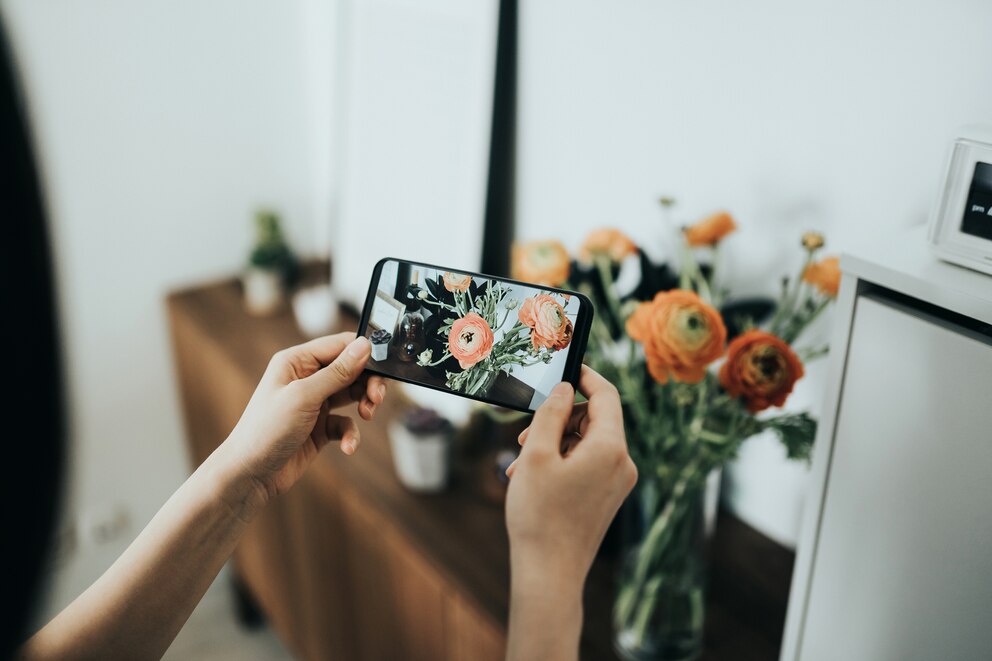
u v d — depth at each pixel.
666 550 0.87
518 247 0.89
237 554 1.83
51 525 0.24
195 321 1.68
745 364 0.70
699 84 0.99
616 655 0.95
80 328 1.73
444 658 1.12
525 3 1.21
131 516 1.96
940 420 0.53
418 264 0.69
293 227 1.97
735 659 0.94
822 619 0.67
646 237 1.13
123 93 1.62
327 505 1.32
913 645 0.60
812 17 0.84
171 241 1.79
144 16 1.59
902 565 0.59
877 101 0.80
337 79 1.64
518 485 0.56
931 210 0.54
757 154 0.94
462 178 1.35
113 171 1.66
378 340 0.69
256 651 1.94
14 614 0.24
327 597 1.45
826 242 0.89
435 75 1.37
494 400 0.66
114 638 0.60
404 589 1.16
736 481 1.11
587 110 1.16
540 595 0.54
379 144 1.54
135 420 1.88
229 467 0.64
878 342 0.56
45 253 0.24
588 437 0.58
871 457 0.59
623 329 0.90
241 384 1.46
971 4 0.70
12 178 0.23
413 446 1.17
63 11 1.50
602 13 1.09
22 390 0.23
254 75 1.76
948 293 0.51
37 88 1.52
